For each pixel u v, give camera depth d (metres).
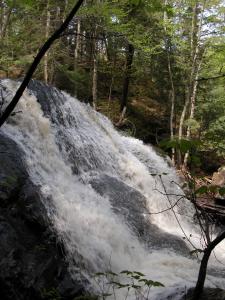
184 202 11.40
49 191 6.90
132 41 15.62
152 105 22.34
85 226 7.08
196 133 20.38
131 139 14.19
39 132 8.98
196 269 7.25
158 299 5.70
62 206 6.88
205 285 6.40
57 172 8.52
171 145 2.87
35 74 16.30
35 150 8.21
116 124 18.12
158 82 20.08
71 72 16.61
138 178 11.28
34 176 7.21
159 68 19.67
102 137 11.76
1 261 4.99
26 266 5.21
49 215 6.28
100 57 19.75
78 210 7.34
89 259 6.41
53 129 9.54
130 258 7.31
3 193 5.71
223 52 16.09
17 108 8.77
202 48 17.56
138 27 15.09
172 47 18.36
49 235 5.97
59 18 13.65
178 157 16.16
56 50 15.08
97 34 14.30
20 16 13.77
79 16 12.64
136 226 8.36
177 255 7.82
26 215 5.86
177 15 16.86
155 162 13.49
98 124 12.42
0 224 5.34
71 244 6.29
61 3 12.82
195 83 17.25
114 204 8.66
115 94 21.78
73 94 17.97
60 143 9.41
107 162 10.76
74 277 5.79
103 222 7.50
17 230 5.56
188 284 6.27
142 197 9.58
